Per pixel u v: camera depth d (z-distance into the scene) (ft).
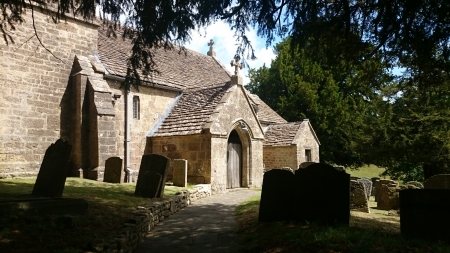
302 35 23.17
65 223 18.97
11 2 21.94
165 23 22.48
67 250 15.29
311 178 23.30
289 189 24.34
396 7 19.52
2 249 14.80
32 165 42.70
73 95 47.01
